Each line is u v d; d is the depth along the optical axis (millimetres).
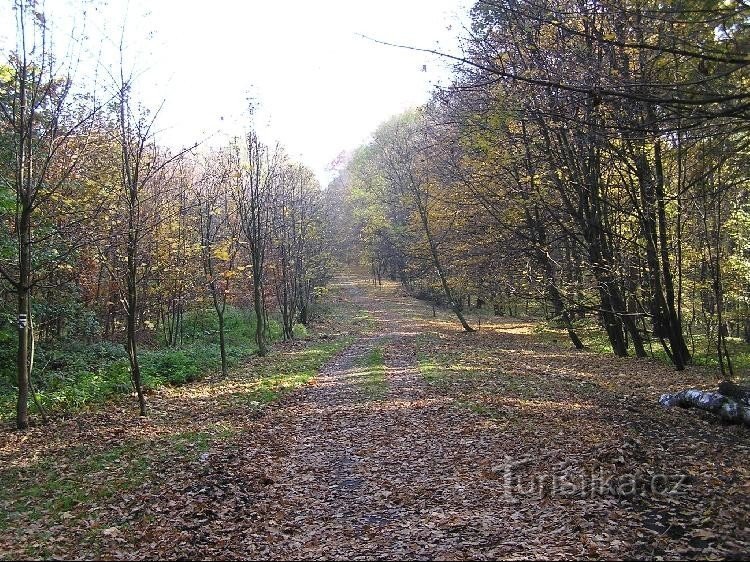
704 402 11766
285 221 34406
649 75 10336
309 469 9688
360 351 27062
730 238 21891
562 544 6180
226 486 8703
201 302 29172
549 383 16188
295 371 20844
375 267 78250
